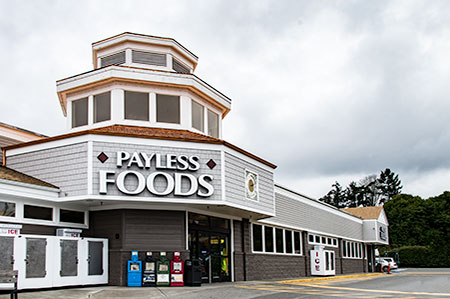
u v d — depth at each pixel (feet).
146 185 53.83
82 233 57.47
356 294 51.29
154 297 45.47
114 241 56.75
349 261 133.08
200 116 71.41
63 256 51.19
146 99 66.49
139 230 57.11
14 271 40.47
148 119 65.72
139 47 71.67
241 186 62.39
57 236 51.78
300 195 99.96
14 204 50.67
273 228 86.53
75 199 52.75
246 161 64.80
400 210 247.70
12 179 50.52
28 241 47.91
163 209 58.49
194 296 46.42
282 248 89.20
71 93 68.03
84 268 53.26
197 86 68.33
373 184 374.43
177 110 67.51
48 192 52.80
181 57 75.36
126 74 64.69
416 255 211.00
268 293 50.29
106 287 53.57
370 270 159.22
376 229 152.15
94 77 65.26
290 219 92.99
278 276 84.89
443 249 207.10
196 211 62.13
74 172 53.57
